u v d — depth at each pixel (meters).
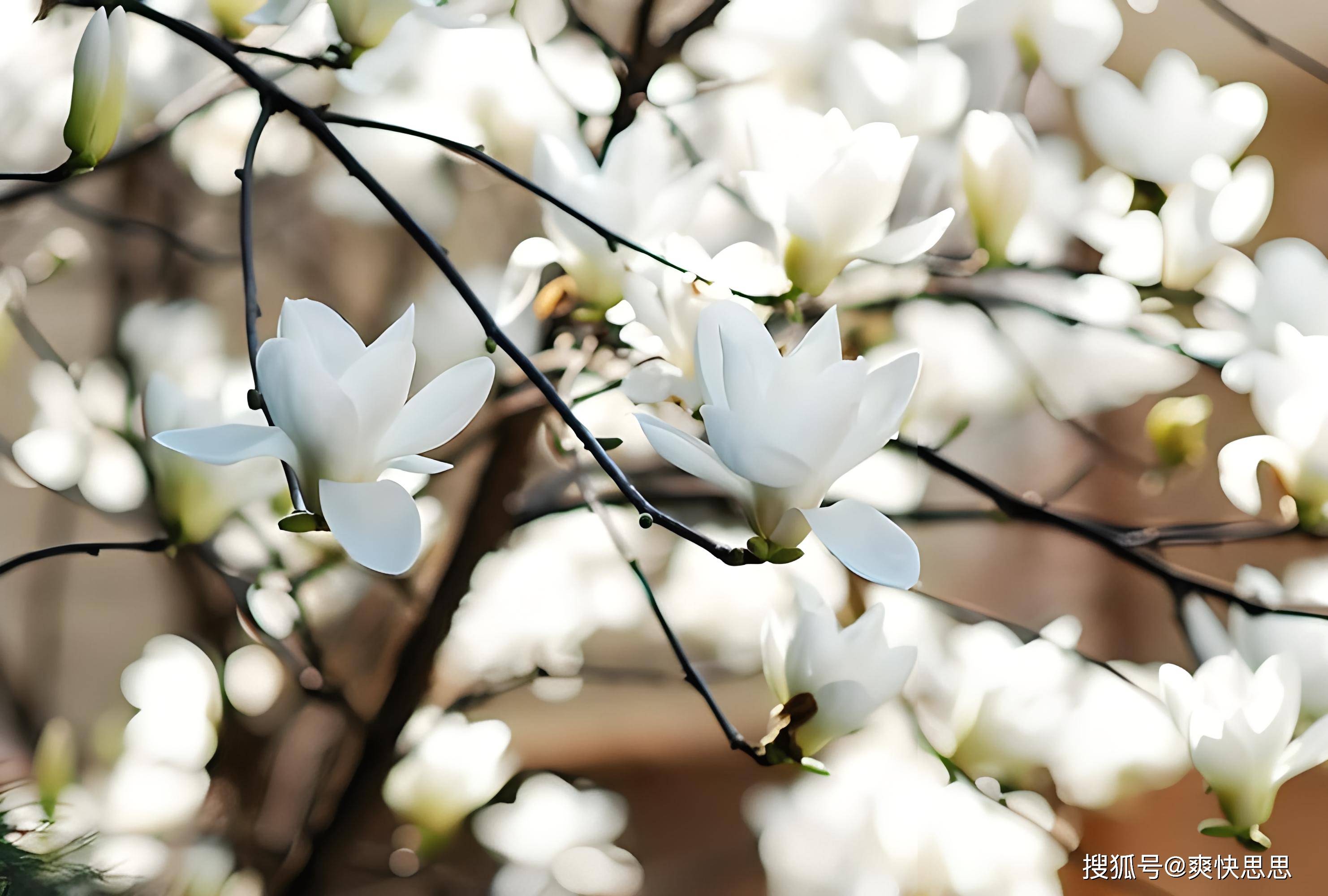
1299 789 3.62
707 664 2.92
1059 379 3.19
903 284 2.44
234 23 1.91
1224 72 3.68
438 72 2.96
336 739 3.18
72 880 2.03
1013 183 2.12
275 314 3.93
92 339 3.50
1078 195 2.58
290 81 3.27
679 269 1.87
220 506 2.03
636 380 1.96
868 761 3.07
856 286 2.44
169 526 2.02
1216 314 2.39
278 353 1.70
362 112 3.07
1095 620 3.99
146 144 2.29
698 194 2.01
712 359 1.75
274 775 3.22
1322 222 3.94
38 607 3.70
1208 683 1.93
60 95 3.32
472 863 3.76
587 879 3.72
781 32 2.90
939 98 2.49
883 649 1.85
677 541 3.63
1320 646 2.05
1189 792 3.33
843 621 2.84
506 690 2.84
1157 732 2.78
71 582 3.88
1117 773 2.77
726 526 3.14
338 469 1.71
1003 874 2.66
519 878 3.50
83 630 3.88
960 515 2.24
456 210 3.69
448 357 3.68
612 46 2.74
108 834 2.65
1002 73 2.60
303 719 3.30
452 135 2.98
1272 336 2.33
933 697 2.46
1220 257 2.35
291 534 2.80
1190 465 2.46
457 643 3.35
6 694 3.39
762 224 2.70
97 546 1.91
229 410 2.07
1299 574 2.63
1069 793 2.77
